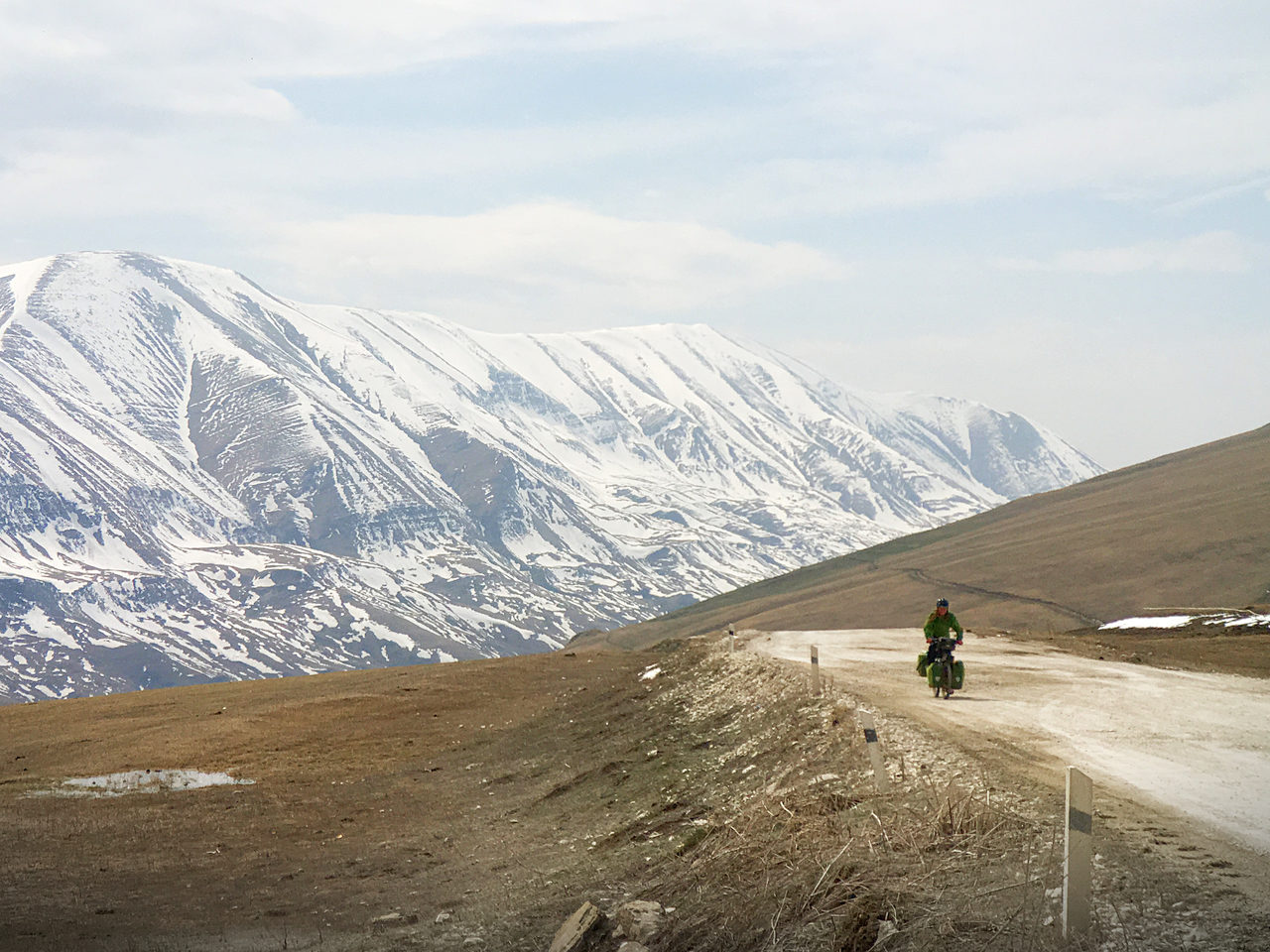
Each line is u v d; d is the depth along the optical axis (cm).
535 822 1877
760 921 980
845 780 1367
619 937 1076
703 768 1870
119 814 2183
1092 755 1363
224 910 1473
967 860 958
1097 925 763
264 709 3550
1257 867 864
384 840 1889
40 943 1328
